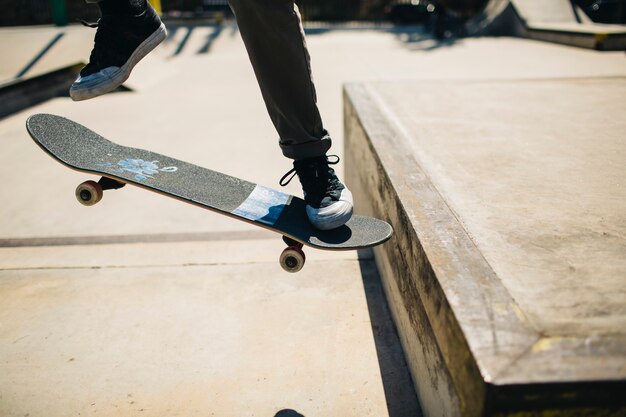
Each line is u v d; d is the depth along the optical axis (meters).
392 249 1.94
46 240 2.90
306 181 1.60
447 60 8.48
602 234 1.47
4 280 2.46
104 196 3.55
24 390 1.72
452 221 1.55
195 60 10.54
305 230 1.56
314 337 1.97
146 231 3.00
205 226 3.07
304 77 1.44
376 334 1.98
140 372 1.80
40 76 6.79
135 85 7.50
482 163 2.08
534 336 1.02
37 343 1.98
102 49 1.46
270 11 1.31
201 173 1.81
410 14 18.77
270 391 1.70
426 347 1.42
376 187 2.17
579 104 3.02
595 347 0.99
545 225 1.53
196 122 5.48
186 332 2.03
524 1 11.90
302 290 2.32
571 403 0.93
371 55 9.79
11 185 3.79
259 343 1.95
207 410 1.62
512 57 8.29
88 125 5.41
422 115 2.83
